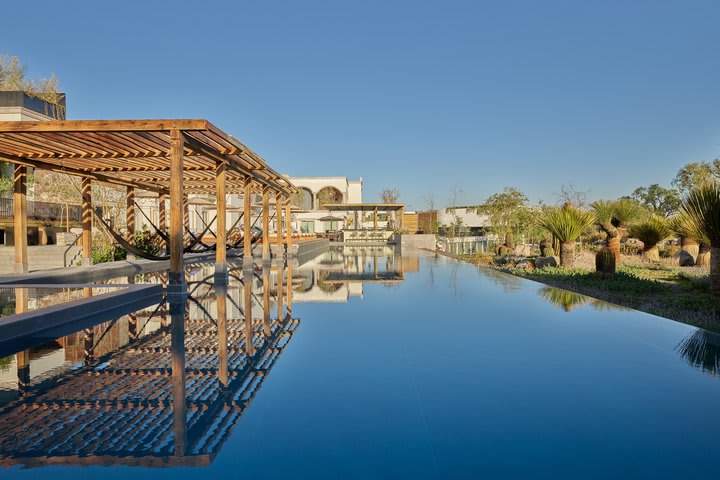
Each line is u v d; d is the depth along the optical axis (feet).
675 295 27.66
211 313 19.49
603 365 11.06
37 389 9.88
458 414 8.05
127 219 44.39
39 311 16.87
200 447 6.89
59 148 28.76
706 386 9.52
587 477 5.86
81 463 6.47
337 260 53.42
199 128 23.16
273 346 13.29
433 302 21.68
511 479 5.81
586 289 30.50
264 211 45.73
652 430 7.32
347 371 10.75
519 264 47.47
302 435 7.26
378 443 6.93
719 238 25.80
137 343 14.16
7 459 6.63
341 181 147.64
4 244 53.11
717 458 6.38
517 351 12.46
